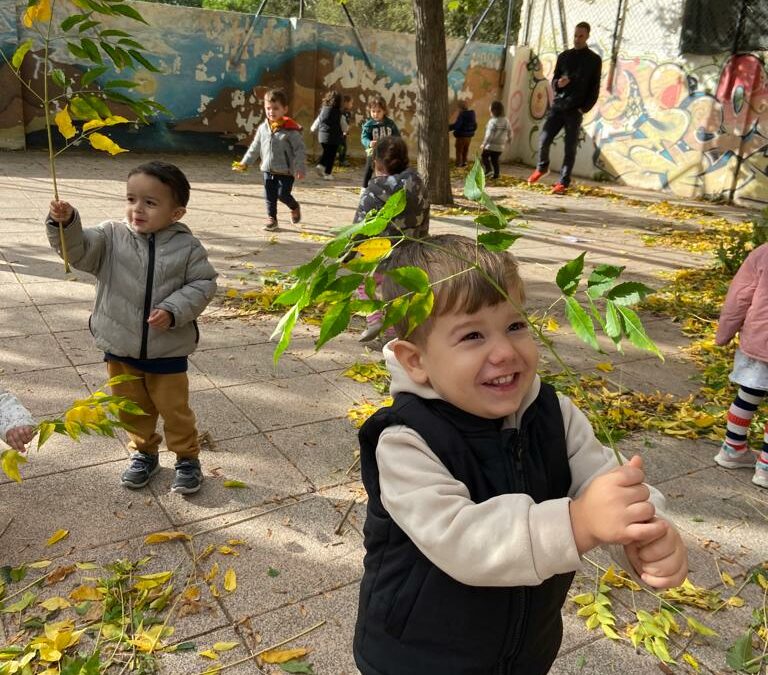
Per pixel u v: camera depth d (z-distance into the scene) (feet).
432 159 35.81
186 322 9.54
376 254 3.02
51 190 33.27
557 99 44.16
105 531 9.37
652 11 48.55
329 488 10.71
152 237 9.57
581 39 42.73
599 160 53.31
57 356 14.65
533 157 60.44
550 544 3.57
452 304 4.09
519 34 61.00
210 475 10.85
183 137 51.72
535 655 4.85
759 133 43.21
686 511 10.87
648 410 14.42
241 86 52.60
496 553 3.68
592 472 4.74
